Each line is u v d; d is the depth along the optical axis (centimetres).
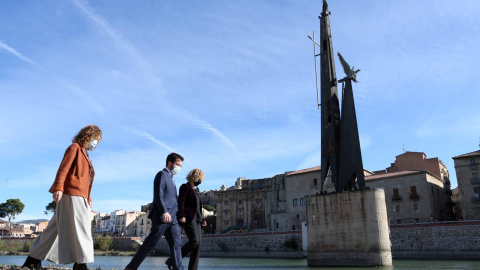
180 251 887
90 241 790
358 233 3722
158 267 3859
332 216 3912
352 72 4106
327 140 4225
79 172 786
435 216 7288
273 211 9406
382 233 3666
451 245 5388
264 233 7562
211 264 4909
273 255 7312
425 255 5559
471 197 6956
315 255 3959
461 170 7169
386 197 7644
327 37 4488
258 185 10675
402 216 7388
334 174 4047
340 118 4212
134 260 824
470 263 4203
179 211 969
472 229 5269
